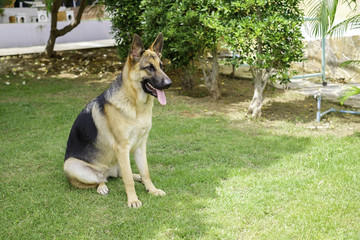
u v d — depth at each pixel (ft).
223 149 18.56
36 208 12.94
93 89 32.24
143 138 13.92
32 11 72.59
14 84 34.58
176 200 13.43
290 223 11.73
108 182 15.17
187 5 25.05
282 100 27.71
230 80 34.81
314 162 16.37
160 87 12.46
